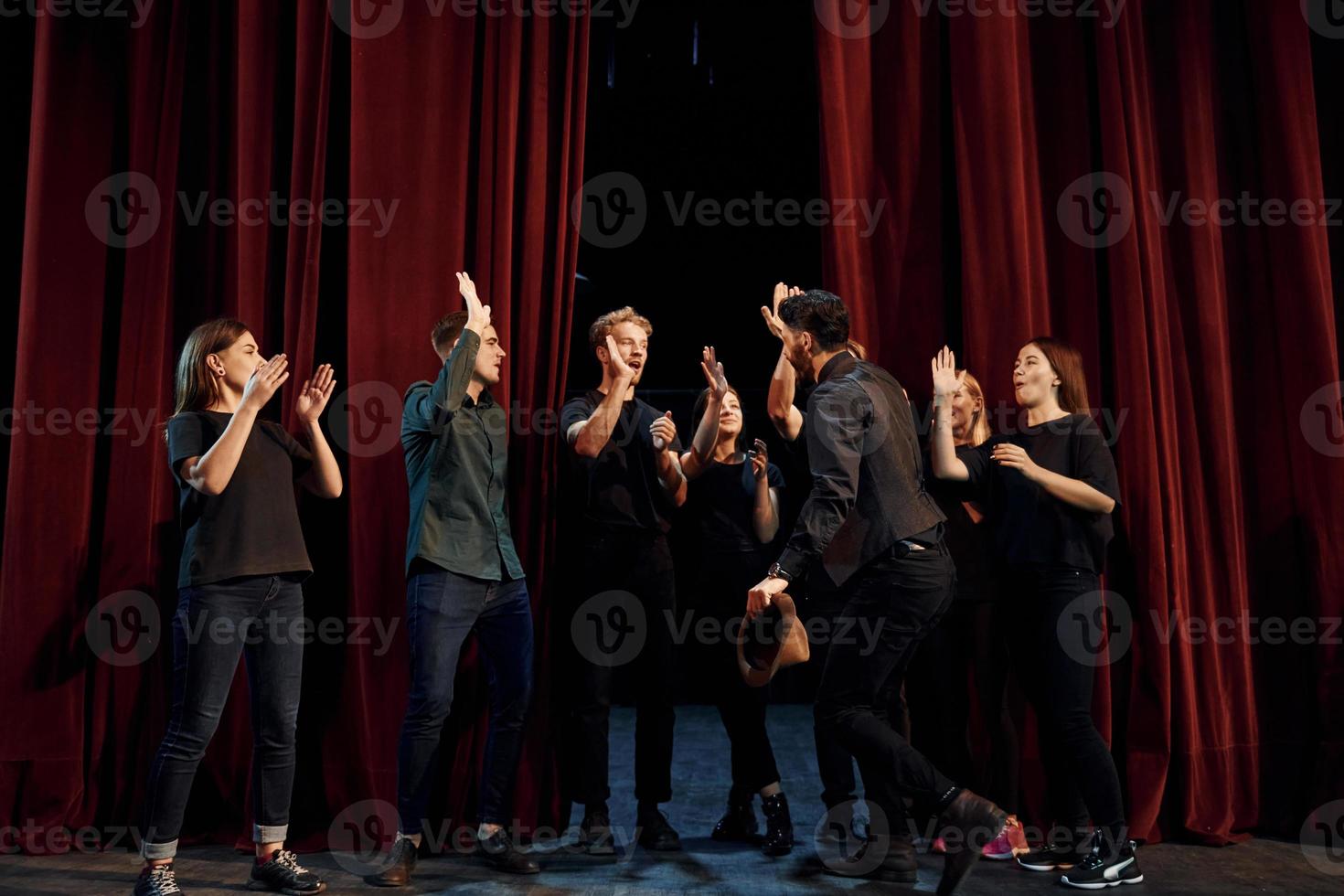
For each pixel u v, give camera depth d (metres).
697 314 5.26
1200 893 2.20
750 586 2.61
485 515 2.41
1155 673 2.63
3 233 2.87
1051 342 2.52
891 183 2.79
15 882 2.28
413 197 2.68
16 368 2.67
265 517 2.25
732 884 2.26
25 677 2.56
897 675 2.28
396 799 2.55
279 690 2.26
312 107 2.71
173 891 2.13
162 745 2.17
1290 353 2.82
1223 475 2.78
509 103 2.71
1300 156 2.83
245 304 2.68
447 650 2.32
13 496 2.61
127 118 2.80
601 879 2.31
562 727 2.71
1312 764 2.73
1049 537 2.36
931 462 2.48
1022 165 2.72
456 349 2.32
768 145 4.73
